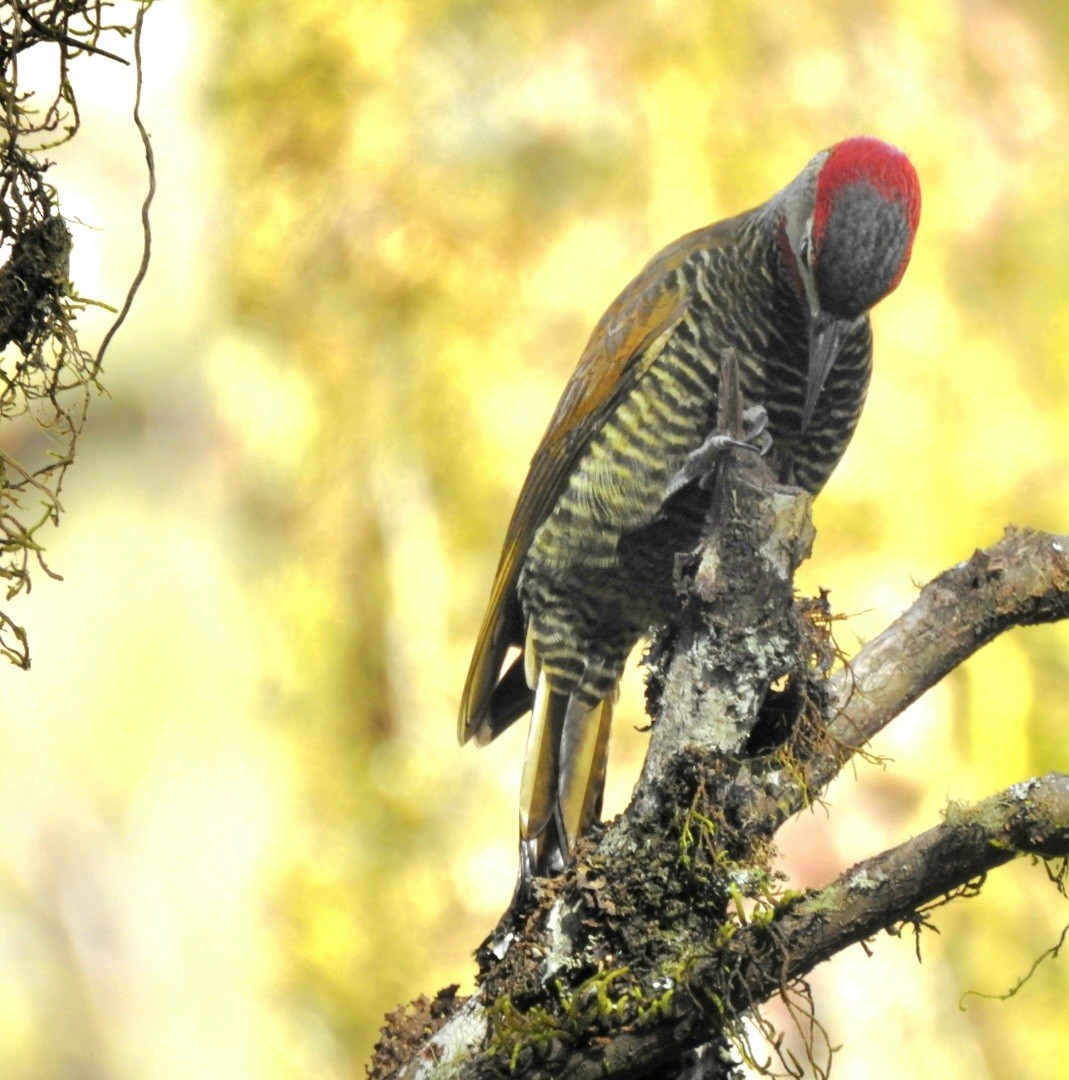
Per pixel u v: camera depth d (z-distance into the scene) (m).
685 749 4.88
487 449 16.02
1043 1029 13.15
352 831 15.77
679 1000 4.66
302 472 16.55
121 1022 14.95
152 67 16.77
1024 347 15.99
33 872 15.23
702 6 16.33
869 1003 12.82
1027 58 16.83
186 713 16.09
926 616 5.35
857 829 13.05
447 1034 4.93
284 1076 14.91
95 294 13.88
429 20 16.80
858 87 16.33
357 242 16.55
